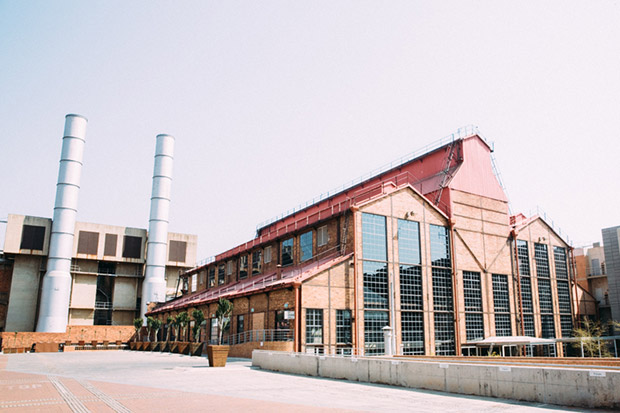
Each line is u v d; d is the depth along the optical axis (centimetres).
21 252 6544
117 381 1727
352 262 3328
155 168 7469
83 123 6950
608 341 4456
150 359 3306
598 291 5034
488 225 4197
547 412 1037
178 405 1133
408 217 3681
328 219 3653
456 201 4003
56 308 6256
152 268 7144
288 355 2152
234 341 3672
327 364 1900
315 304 3106
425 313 3575
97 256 7069
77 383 1650
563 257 4744
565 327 4512
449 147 4247
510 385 1234
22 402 1179
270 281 3825
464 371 1355
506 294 4153
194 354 3697
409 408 1096
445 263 3809
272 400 1228
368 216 3484
